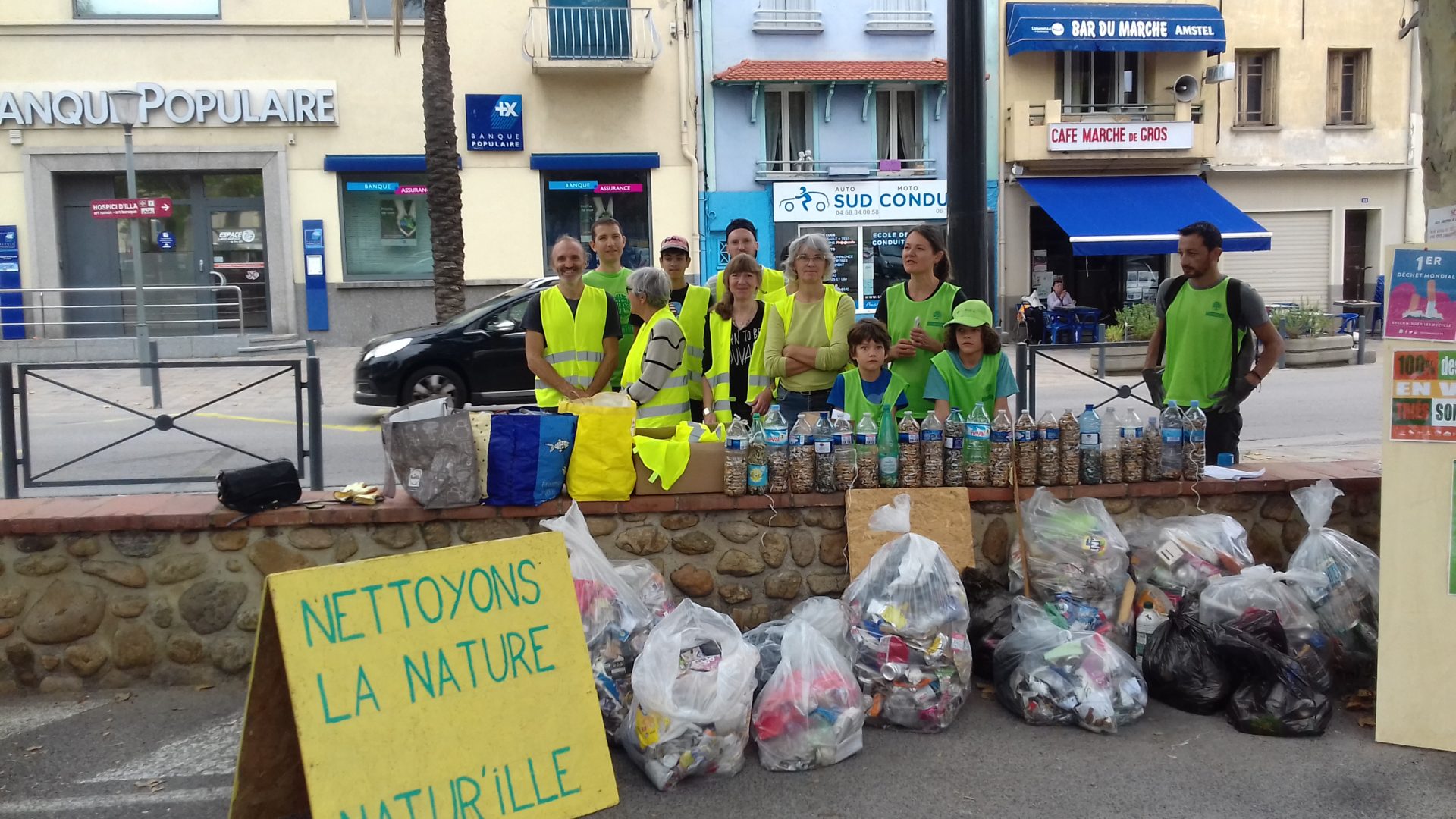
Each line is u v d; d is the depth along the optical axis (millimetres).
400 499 4449
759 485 4465
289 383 14094
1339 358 16047
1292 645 3945
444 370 10977
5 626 4168
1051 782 3428
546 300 5641
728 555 4477
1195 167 22047
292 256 19359
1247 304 4949
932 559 3982
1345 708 3967
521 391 11195
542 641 3236
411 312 19641
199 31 18719
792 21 20438
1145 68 21938
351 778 2824
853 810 3273
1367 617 4121
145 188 19172
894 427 4582
